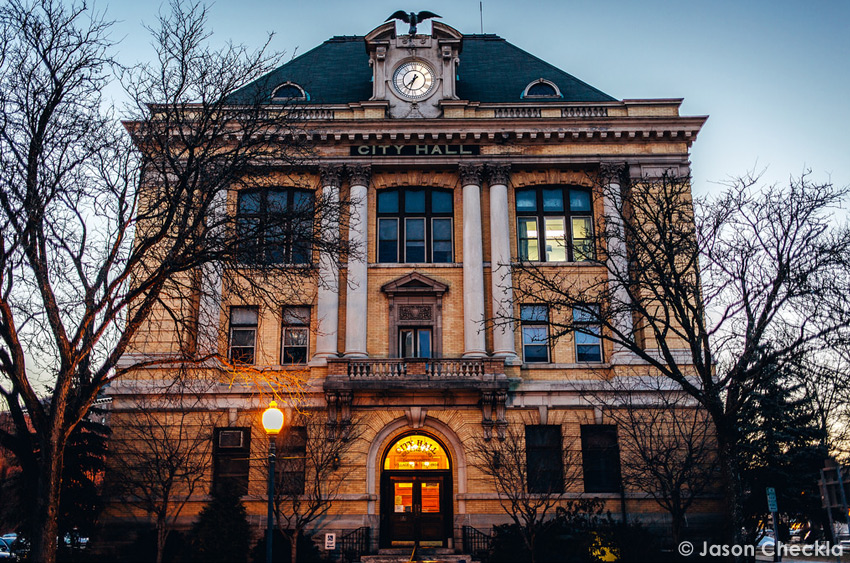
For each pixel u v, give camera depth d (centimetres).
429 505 2736
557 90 3350
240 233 1995
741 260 2025
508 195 3075
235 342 2880
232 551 2459
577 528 2542
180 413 2742
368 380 2670
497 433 2702
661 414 2631
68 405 1794
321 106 3133
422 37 3253
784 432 2639
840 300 2134
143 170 1892
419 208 3106
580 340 2939
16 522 2759
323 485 2655
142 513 2642
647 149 3077
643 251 2369
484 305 2920
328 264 2873
